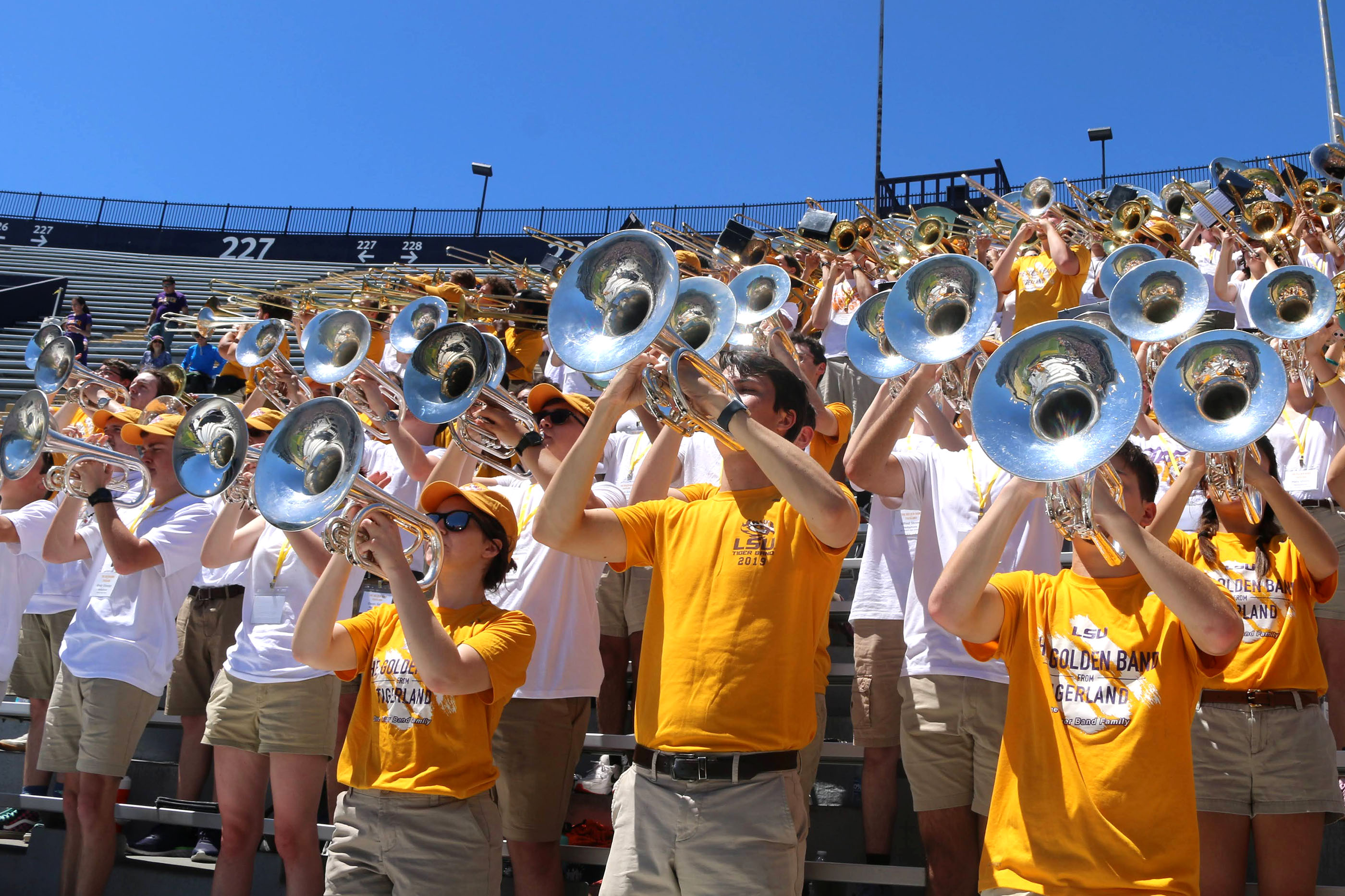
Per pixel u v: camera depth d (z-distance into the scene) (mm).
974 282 3596
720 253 8055
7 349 15219
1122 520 2445
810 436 3174
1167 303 4785
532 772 3609
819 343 5012
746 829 2574
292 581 4023
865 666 3889
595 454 2848
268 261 24516
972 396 2561
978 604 2633
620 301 2854
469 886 2990
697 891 2574
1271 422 2986
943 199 16016
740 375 3084
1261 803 3121
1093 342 2461
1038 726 2592
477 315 7223
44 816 4734
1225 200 7488
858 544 5504
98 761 4148
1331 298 4270
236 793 3885
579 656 3789
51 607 5168
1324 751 3141
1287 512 3148
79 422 6379
